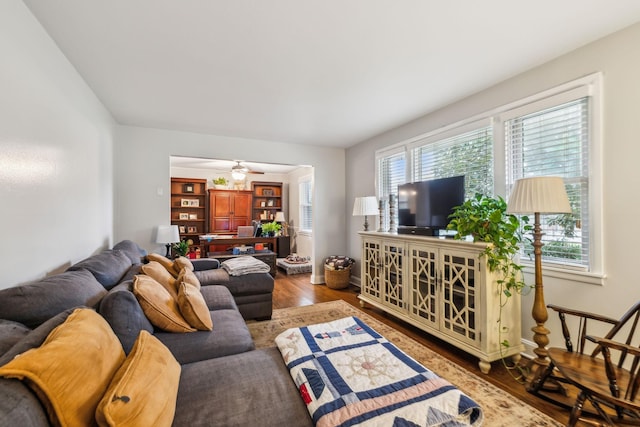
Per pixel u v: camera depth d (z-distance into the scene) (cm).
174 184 719
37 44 168
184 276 222
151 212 384
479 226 223
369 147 452
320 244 502
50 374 69
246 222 761
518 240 218
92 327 97
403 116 346
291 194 808
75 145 223
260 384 119
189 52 208
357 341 154
